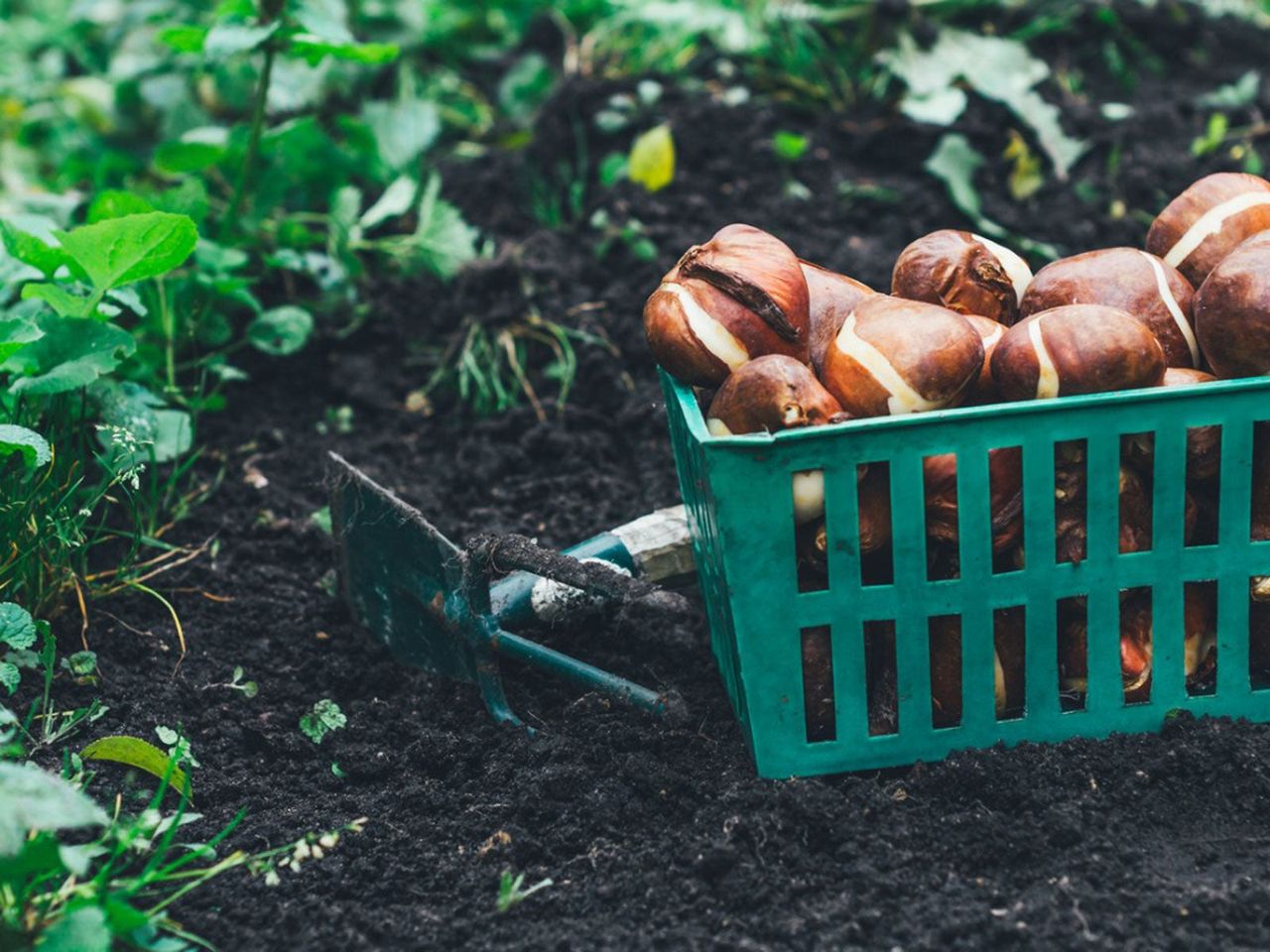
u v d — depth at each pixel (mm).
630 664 998
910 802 911
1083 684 931
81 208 1287
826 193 1304
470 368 1194
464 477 1136
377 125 1344
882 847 890
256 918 884
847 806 903
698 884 884
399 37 1513
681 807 921
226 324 1171
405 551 979
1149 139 1350
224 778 949
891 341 888
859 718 914
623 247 1258
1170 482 896
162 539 1085
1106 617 912
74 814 831
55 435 1037
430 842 916
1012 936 855
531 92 1501
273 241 1248
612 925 875
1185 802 906
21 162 1532
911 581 898
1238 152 1309
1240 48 1511
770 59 1440
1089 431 885
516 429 1174
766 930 866
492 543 944
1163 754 915
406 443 1173
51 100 1596
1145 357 883
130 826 894
